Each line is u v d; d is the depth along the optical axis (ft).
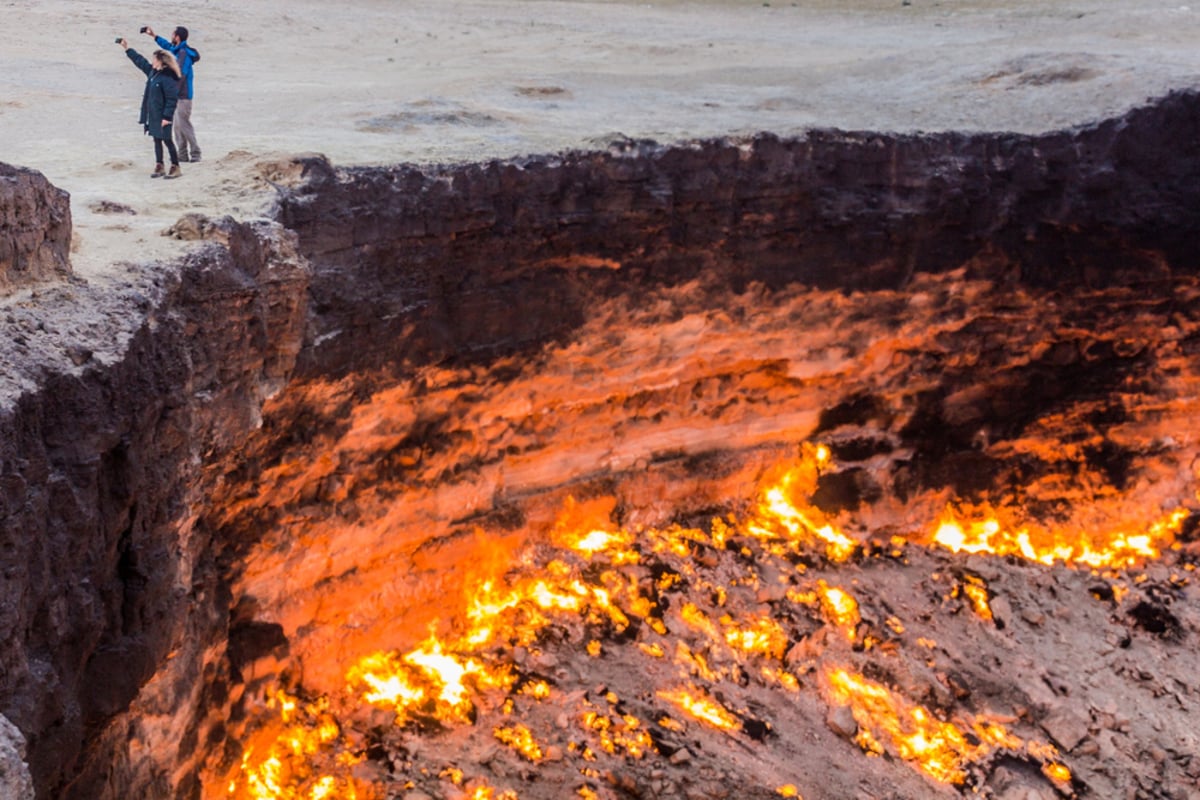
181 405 28.99
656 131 54.80
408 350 44.21
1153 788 48.16
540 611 49.73
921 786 45.83
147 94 41.81
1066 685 52.42
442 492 47.75
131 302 27.48
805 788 44.21
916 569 58.29
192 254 30.96
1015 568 59.62
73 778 25.75
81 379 24.17
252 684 39.47
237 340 33.09
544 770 42.22
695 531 56.39
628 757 43.47
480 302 46.55
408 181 43.14
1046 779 47.70
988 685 51.85
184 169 43.60
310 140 51.31
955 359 60.70
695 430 57.06
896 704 49.65
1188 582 60.54
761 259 54.39
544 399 50.65
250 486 38.24
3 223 25.04
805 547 57.41
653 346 53.01
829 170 54.85
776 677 49.65
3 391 22.12
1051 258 59.88
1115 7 120.78
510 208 46.60
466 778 41.22
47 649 23.09
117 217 34.86
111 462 25.81
